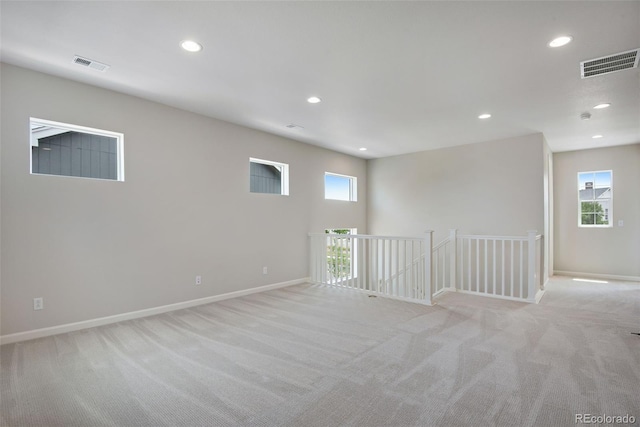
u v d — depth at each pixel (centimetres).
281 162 554
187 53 279
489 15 222
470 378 230
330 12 220
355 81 332
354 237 537
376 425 179
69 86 332
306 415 189
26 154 307
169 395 212
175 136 414
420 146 625
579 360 257
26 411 195
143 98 384
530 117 445
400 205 698
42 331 313
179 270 416
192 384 226
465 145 609
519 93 361
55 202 323
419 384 222
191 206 430
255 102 395
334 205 662
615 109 412
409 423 180
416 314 387
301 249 589
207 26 238
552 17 223
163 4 212
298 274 582
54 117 322
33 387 222
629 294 490
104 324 351
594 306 421
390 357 267
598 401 200
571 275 657
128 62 295
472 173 600
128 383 227
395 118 453
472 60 287
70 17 227
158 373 242
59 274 324
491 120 461
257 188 532
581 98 375
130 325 351
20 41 260
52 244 321
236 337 314
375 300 458
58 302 323
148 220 388
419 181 670
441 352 276
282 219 554
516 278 550
